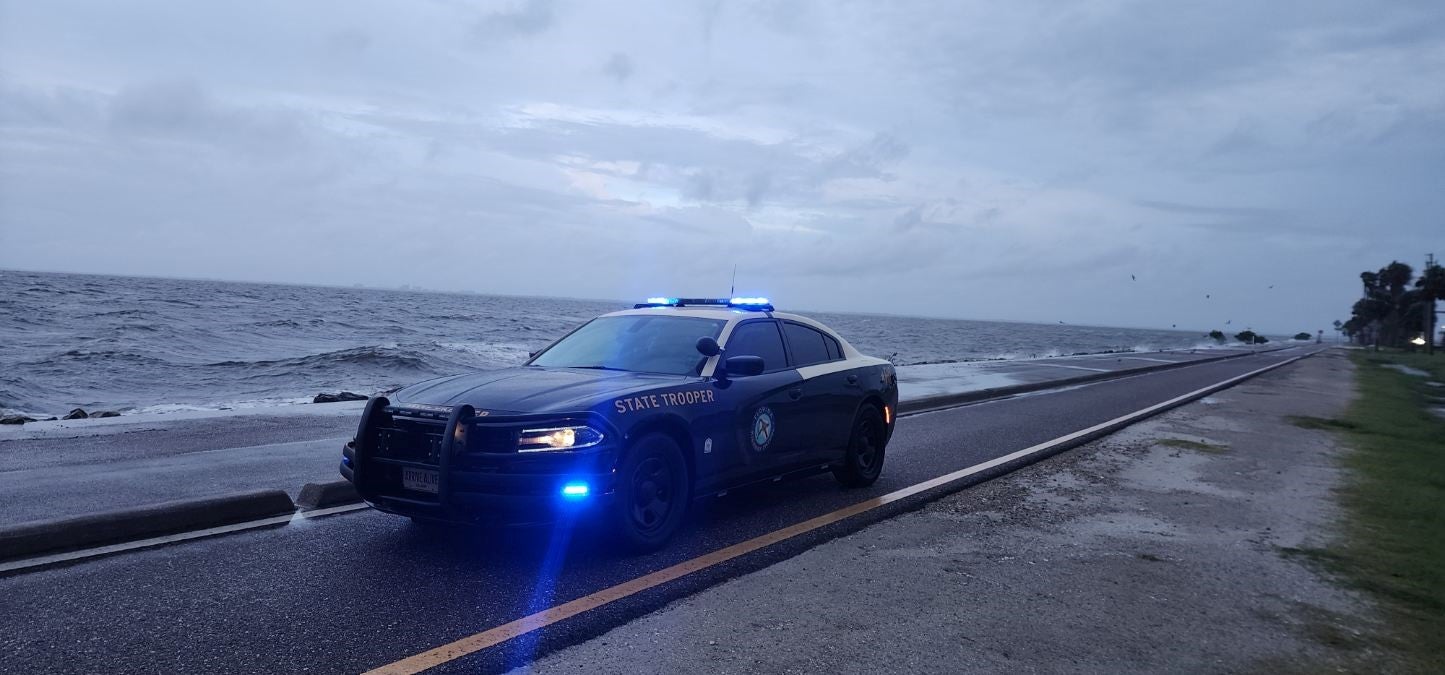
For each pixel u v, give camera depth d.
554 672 3.42
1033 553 5.57
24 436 8.84
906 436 11.24
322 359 25.05
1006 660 3.72
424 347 30.86
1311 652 3.96
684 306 7.09
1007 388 18.72
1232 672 3.69
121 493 6.32
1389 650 4.01
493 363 26.98
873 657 3.69
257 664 3.41
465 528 5.75
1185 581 5.05
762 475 6.31
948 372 24.98
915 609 4.36
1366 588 5.00
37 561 4.67
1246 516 6.89
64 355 23.81
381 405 5.11
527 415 4.72
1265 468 9.34
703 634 3.90
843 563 5.19
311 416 11.21
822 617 4.19
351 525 5.71
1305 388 23.69
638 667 3.49
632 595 4.45
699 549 5.41
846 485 7.69
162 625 3.80
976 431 11.88
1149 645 3.98
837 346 7.66
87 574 4.48
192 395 18.27
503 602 4.28
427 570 4.77
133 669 3.32
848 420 7.39
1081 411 15.12
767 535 5.81
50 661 3.36
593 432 4.82
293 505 6.06
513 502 4.62
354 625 3.88
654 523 5.30
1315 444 11.48
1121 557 5.54
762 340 6.61
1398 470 9.37
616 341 6.43
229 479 6.98
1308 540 6.11
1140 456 9.98
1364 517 6.93
